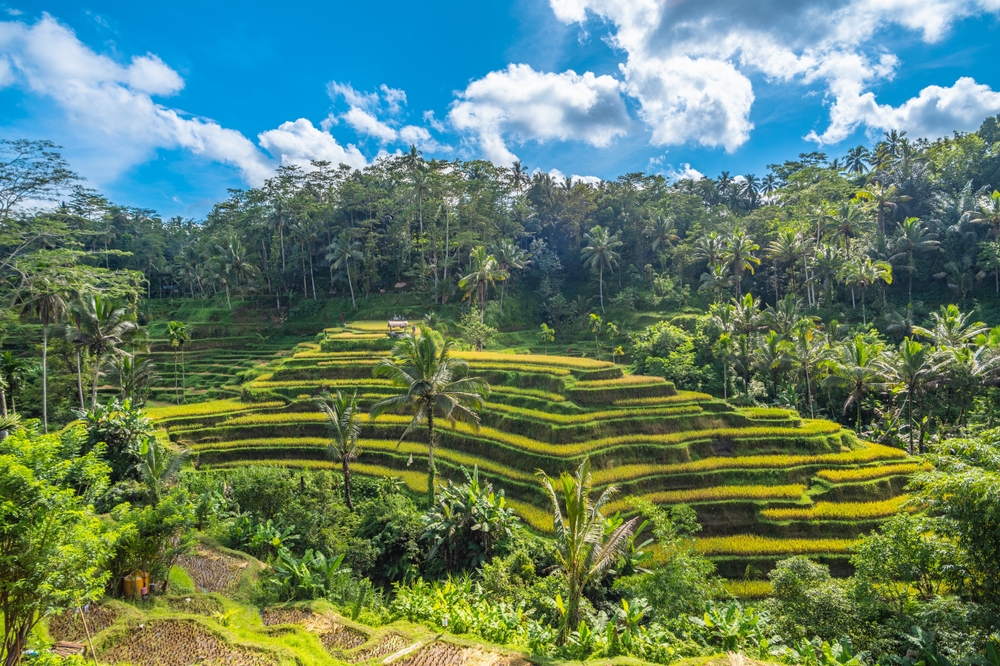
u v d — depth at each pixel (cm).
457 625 1823
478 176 8988
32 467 1127
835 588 1945
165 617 1795
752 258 7481
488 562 2567
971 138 7931
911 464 3544
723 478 3462
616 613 1920
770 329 6106
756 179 11281
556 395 4175
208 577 2300
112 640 1661
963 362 4116
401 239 8450
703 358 6178
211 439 3959
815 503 3228
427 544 2720
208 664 1566
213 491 2900
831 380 5034
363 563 2553
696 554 2550
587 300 8594
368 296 8412
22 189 3606
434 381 2988
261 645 1650
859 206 7381
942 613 1627
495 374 4681
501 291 8438
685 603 2055
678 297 7894
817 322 6725
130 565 1958
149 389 5922
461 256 8731
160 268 9944
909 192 8119
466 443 3772
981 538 1566
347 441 3094
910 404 4250
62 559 1088
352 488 3294
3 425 2684
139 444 2828
